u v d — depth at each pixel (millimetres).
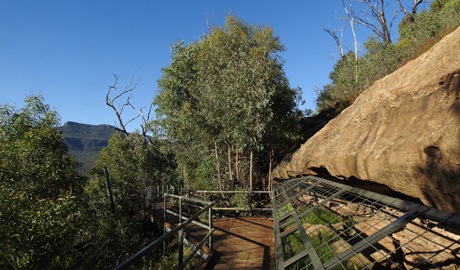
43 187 9719
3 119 10547
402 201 2758
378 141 4559
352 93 15523
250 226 9703
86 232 11930
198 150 15992
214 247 7195
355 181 5520
